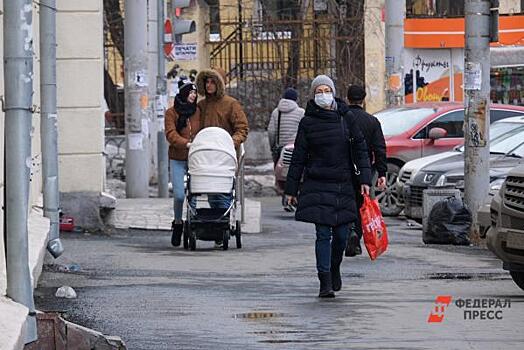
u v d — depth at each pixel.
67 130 44.38
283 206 57.66
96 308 26.11
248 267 34.34
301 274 32.66
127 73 53.62
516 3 92.94
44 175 33.19
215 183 37.84
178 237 39.91
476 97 42.19
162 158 59.12
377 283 30.91
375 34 78.25
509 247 28.20
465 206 42.19
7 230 19.62
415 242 43.22
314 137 27.67
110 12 76.25
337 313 25.55
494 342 22.14
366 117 36.88
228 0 86.50
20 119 19.47
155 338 22.52
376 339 22.41
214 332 23.17
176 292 28.70
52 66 33.12
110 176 73.00
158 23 59.34
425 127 56.53
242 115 39.25
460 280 31.56
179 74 76.00
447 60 79.12
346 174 27.78
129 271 33.03
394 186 55.38
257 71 77.81
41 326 20.44
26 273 19.66
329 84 27.81
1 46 23.12
